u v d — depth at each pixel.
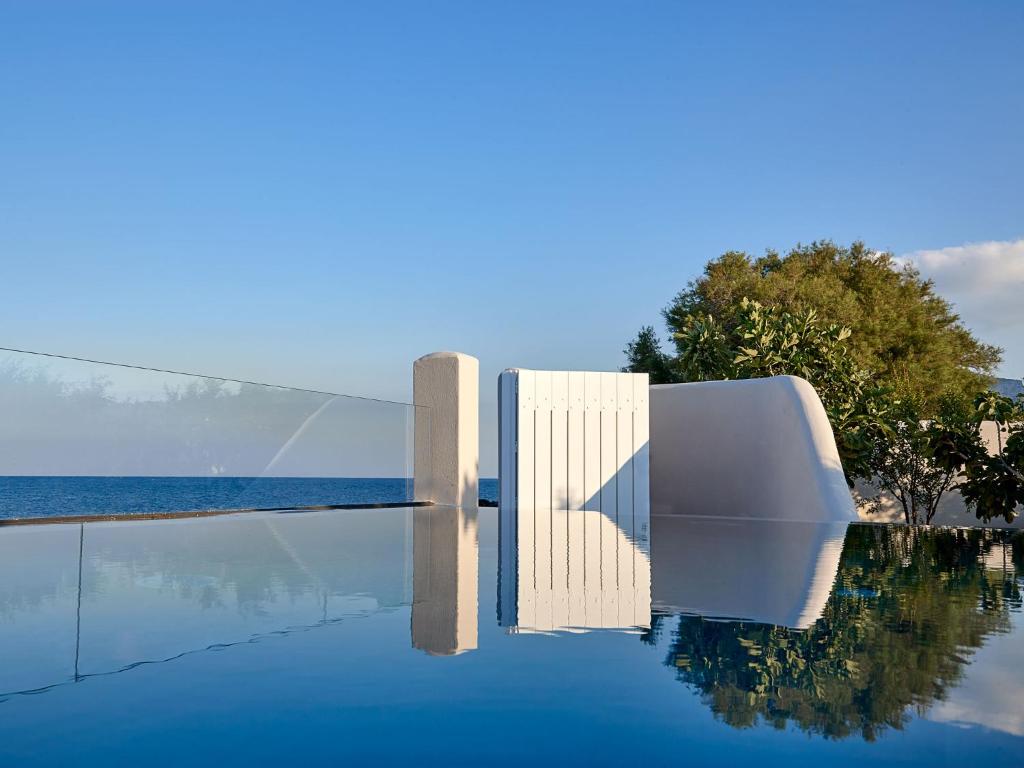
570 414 9.59
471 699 1.85
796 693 1.87
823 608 2.94
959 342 26.59
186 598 3.16
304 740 1.59
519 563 4.36
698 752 1.51
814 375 16.69
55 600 3.11
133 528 6.70
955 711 1.74
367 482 9.87
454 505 10.15
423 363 10.55
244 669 2.11
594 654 2.26
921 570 4.10
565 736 1.61
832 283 24.72
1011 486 13.52
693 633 2.52
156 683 1.99
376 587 3.46
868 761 1.47
